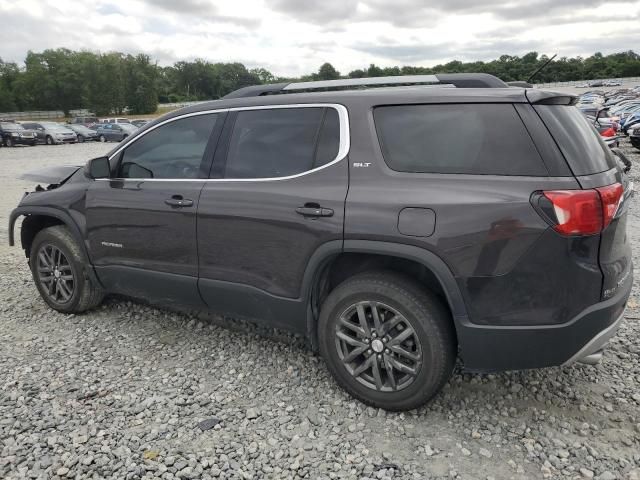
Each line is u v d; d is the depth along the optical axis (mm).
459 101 2846
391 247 2809
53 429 2932
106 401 3203
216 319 4410
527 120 2674
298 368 3596
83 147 31641
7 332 4227
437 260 2707
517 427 2918
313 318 3281
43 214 4430
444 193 2719
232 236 3383
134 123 41125
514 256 2584
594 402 3141
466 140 2789
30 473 2588
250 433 2893
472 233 2633
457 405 3135
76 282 4371
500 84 3117
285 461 2666
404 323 2906
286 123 3336
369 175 2953
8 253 6738
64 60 102938
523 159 2641
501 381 3383
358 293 2982
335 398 3215
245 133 3484
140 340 4051
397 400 2979
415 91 2998
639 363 3590
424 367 2857
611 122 21297
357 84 3467
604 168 2762
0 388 3352
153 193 3766
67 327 4309
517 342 2670
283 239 3170
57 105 102438
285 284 3234
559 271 2557
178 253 3678
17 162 21500
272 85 3756
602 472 2553
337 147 3100
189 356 3787
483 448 2740
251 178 3375
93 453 2732
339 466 2625
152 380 3457
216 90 135250
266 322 3467
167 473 2588
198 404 3176
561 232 2520
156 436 2867
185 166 3711
